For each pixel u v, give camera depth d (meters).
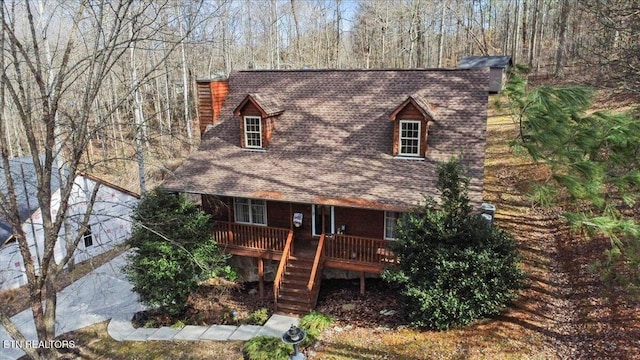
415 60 56.00
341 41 57.34
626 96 20.09
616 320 12.05
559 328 12.64
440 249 13.02
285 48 57.31
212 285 18.91
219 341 14.88
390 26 53.56
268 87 20.28
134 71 21.61
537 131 11.16
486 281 13.01
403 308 14.38
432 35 59.88
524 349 11.94
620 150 10.08
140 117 23.20
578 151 10.55
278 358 13.12
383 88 18.61
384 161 16.69
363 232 17.36
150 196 16.34
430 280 13.35
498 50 57.78
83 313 17.44
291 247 17.47
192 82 42.34
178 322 16.19
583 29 35.56
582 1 17.95
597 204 10.20
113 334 15.81
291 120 18.95
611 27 13.30
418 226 13.36
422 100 16.91
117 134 32.59
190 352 14.36
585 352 11.37
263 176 17.12
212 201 18.70
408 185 15.41
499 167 25.59
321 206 17.86
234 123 19.81
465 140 16.38
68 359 14.45
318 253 16.45
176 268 15.57
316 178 16.50
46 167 9.91
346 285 17.86
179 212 16.19
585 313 12.87
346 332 14.53
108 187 23.72
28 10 9.36
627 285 12.52
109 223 24.00
